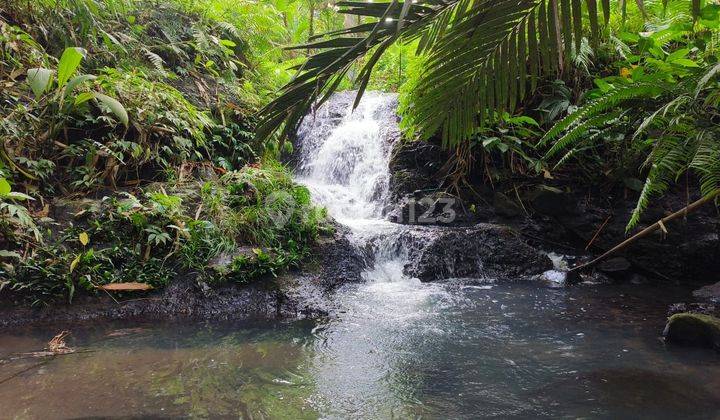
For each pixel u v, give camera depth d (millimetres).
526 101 5320
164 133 4602
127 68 4918
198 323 3098
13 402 1902
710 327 2609
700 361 2414
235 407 1900
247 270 3627
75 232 3533
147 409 1860
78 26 4852
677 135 3225
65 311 3109
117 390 2039
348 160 6305
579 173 5113
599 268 4520
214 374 2250
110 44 4844
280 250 3945
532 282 4281
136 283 3342
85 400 1930
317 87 1348
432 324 3070
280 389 2098
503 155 5352
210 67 6133
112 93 4309
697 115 3135
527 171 5293
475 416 1856
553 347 2645
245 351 2584
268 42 7371
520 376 2254
